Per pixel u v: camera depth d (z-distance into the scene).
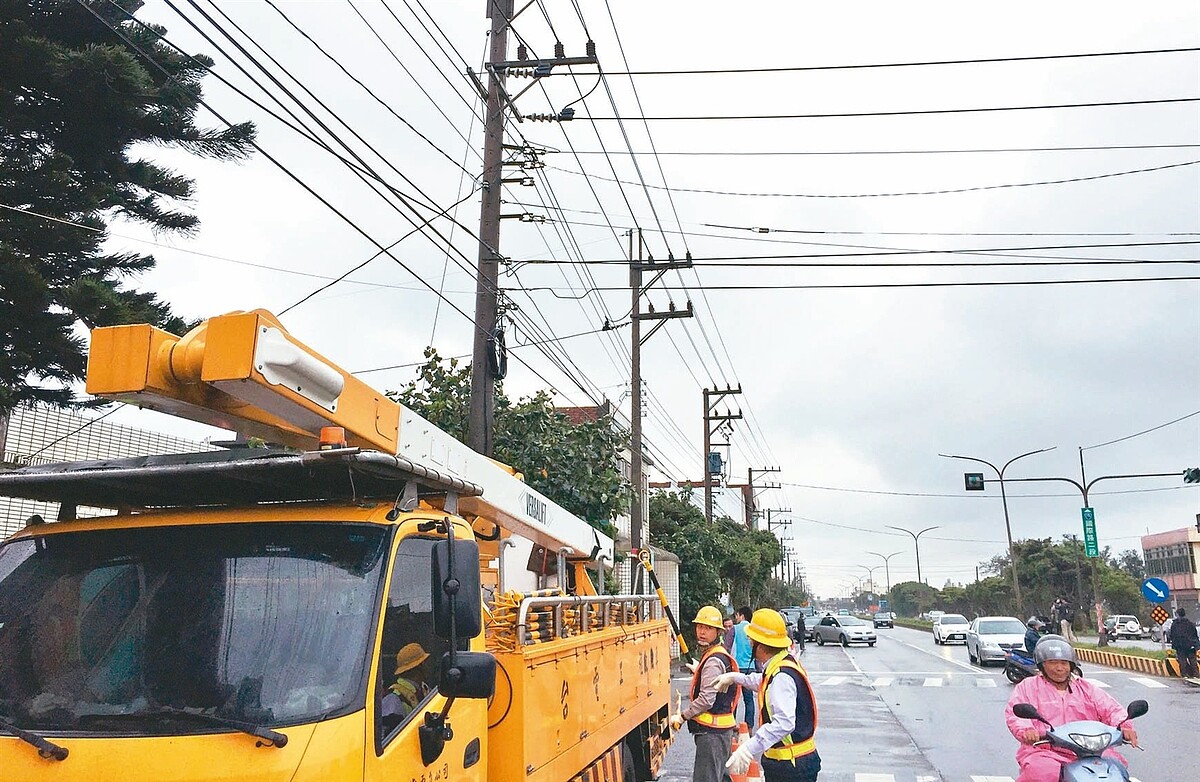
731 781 8.10
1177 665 25.06
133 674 3.54
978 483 40.69
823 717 17.52
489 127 13.69
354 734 3.41
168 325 10.74
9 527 12.09
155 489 4.24
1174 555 83.25
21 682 3.56
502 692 5.25
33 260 10.14
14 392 10.41
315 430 4.64
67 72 10.02
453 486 4.64
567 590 9.33
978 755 13.30
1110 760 6.40
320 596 3.75
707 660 7.96
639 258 23.33
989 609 94.56
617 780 8.01
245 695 3.44
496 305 13.44
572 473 17.61
